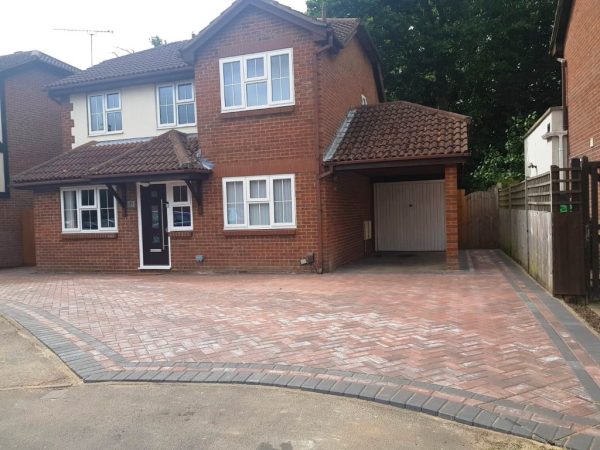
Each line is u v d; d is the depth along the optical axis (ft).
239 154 45.29
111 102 55.01
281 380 16.94
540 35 85.61
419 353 19.29
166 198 48.34
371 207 61.62
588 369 17.06
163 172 44.11
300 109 43.29
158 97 52.90
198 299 31.83
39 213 53.67
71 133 56.34
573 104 45.91
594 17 39.17
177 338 22.52
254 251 45.21
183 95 51.98
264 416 14.61
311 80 42.91
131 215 49.83
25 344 22.89
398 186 62.18
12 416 15.30
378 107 50.60
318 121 42.86
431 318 24.75
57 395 16.83
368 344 20.63
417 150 41.37
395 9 88.17
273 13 43.24
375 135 45.50
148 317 26.96
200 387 16.94
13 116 65.16
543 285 31.91
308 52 42.91
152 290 36.32
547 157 50.75
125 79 52.54
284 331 23.04
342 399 15.53
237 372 17.88
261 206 45.09
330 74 45.88
